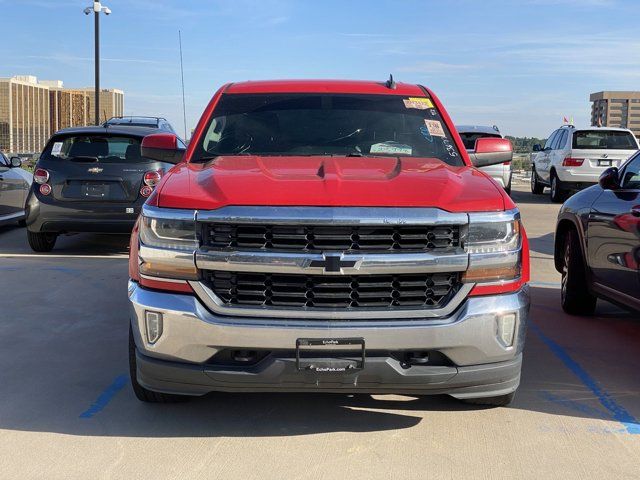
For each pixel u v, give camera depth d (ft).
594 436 11.79
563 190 54.90
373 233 10.41
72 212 28.25
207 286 10.57
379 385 10.55
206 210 10.58
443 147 14.88
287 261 10.29
